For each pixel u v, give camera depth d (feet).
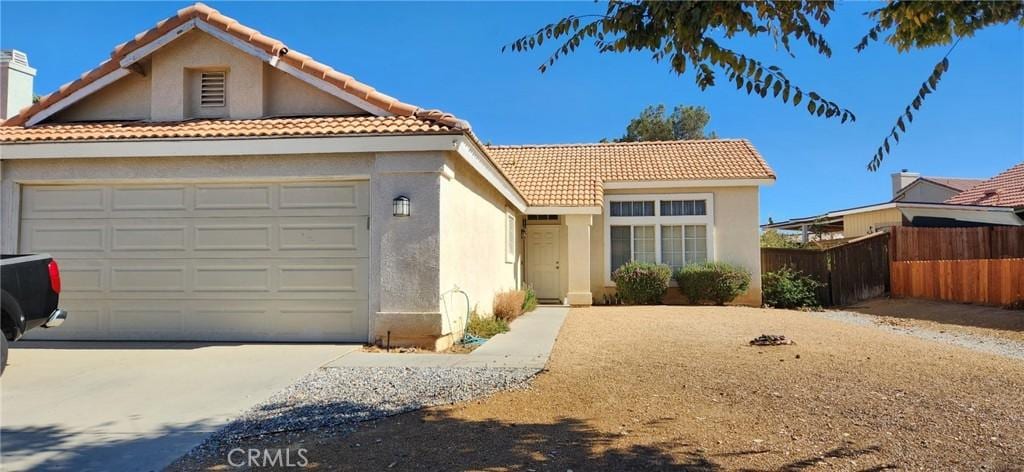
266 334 31.30
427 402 20.77
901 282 61.82
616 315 48.11
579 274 58.03
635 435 17.37
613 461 15.42
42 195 32.55
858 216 90.43
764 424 18.25
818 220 95.50
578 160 68.80
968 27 14.60
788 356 28.40
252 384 23.07
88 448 16.67
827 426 18.01
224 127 31.32
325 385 23.00
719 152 67.62
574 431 17.76
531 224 63.10
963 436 17.04
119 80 34.78
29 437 17.51
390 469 15.05
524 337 35.27
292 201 31.53
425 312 29.84
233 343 30.83
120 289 32.01
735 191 60.39
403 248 30.07
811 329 38.75
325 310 31.17
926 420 18.48
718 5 14.49
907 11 14.24
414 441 17.02
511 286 53.62
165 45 33.65
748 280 58.34
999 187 69.87
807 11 15.65
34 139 30.78
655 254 61.41
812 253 62.28
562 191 59.62
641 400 21.02
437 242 29.91
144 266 31.99
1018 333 38.32
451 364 26.48
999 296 48.83
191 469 15.30
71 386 22.70
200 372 24.77
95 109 34.96
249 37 32.68
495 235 45.70
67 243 32.30
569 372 25.31
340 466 15.28
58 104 34.17
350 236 31.14
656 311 51.49
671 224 61.36
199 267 31.76
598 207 56.70
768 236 85.71
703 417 19.01
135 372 24.76
